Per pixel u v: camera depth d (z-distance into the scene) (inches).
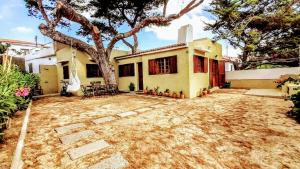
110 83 518.9
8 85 246.2
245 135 167.6
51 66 592.1
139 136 171.9
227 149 141.7
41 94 547.2
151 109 290.8
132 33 507.5
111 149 144.9
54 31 448.8
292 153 131.0
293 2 572.4
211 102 335.3
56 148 147.8
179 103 336.8
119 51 629.9
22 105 306.8
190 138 165.2
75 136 173.5
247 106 286.8
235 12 623.5
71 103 368.5
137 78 538.6
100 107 316.5
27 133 182.7
